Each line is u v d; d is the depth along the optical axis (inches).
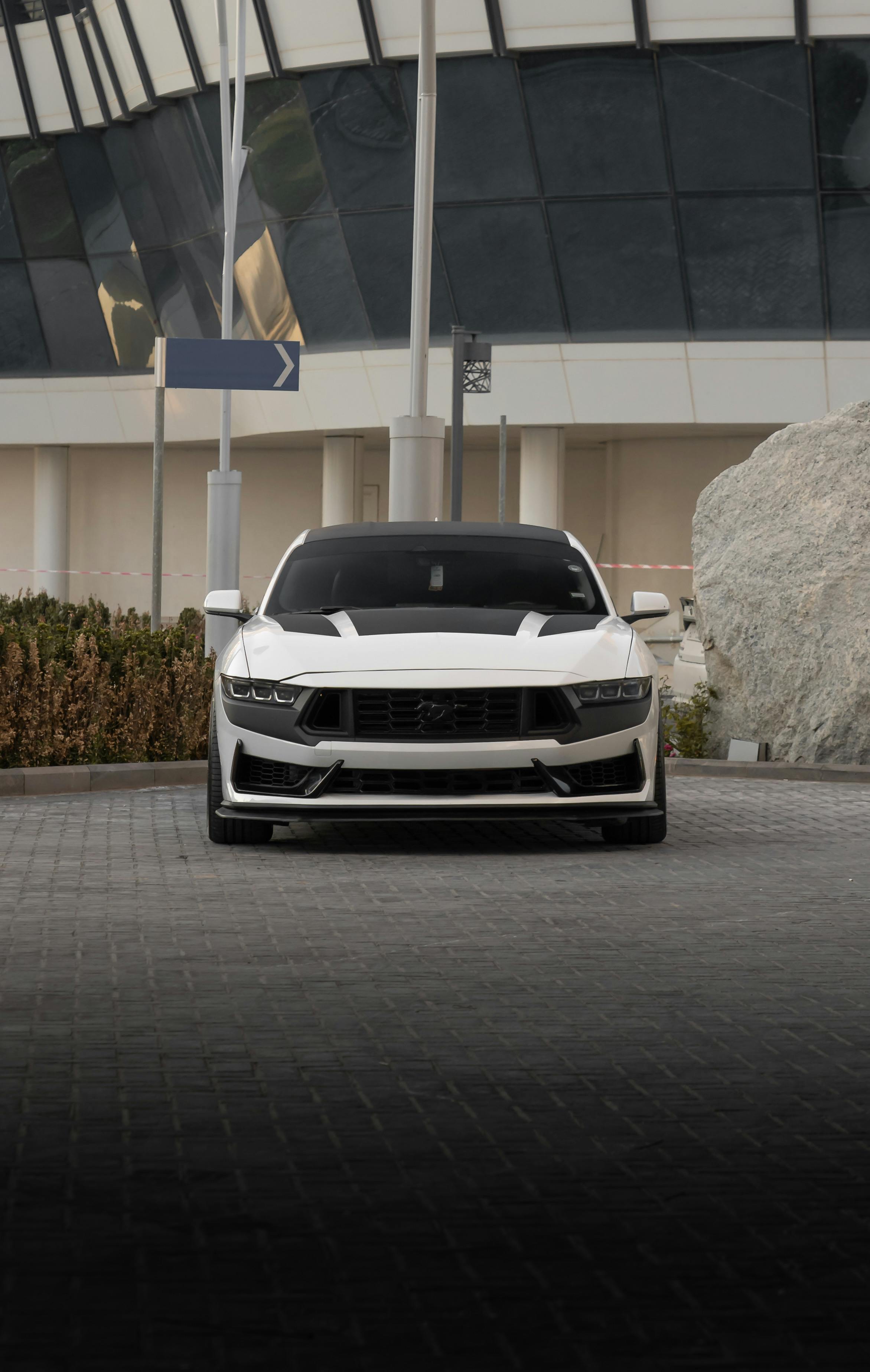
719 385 1550.2
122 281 1876.2
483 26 1499.8
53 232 1899.6
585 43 1482.5
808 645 700.7
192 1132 219.1
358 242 1624.0
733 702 729.6
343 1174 202.7
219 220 1722.4
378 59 1555.1
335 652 459.5
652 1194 196.4
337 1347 153.5
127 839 489.1
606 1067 252.5
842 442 725.9
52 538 2076.8
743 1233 183.8
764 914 378.0
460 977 312.3
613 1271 172.4
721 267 1523.1
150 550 2094.0
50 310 1934.1
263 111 1641.2
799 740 700.0
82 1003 289.6
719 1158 210.2
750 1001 294.7
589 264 1552.7
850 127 1460.4
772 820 546.3
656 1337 156.4
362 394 1667.1
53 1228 183.2
